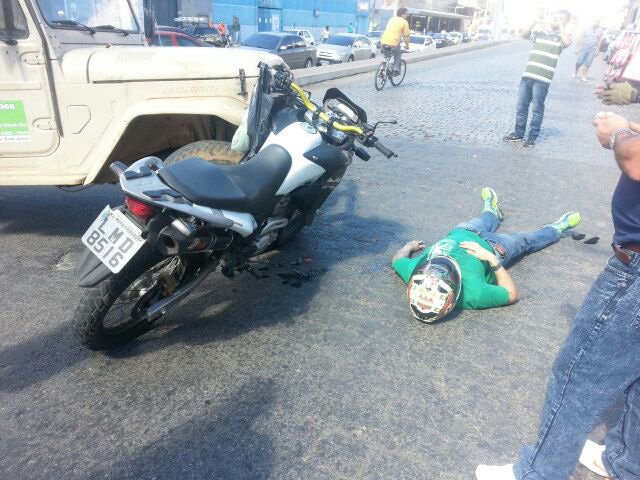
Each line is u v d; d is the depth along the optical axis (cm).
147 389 261
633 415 185
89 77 373
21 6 354
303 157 309
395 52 1252
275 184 290
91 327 259
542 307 346
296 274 375
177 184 246
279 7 3878
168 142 451
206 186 256
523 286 372
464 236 369
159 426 238
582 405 177
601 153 731
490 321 328
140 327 292
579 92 1309
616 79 196
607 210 521
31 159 391
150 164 262
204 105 373
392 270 389
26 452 223
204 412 247
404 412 250
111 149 376
